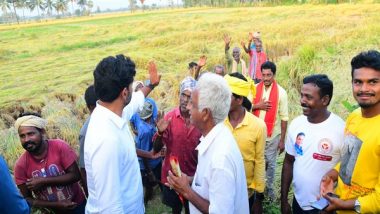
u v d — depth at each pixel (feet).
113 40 74.38
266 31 59.57
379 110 7.64
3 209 7.22
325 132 9.51
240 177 7.47
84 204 11.46
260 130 11.03
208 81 7.16
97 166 7.55
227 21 89.45
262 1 201.77
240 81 10.69
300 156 9.94
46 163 10.48
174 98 26.96
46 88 32.01
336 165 9.20
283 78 28.48
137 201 8.68
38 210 13.07
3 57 57.98
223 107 7.20
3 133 21.56
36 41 86.28
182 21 98.48
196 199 7.47
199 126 7.48
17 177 10.54
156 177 16.06
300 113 23.72
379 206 7.35
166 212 15.57
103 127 7.75
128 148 8.30
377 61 7.27
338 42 36.65
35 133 10.05
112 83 7.85
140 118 15.14
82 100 26.78
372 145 7.49
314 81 9.43
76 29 118.62
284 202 11.04
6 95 30.63
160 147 12.94
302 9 101.14
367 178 7.69
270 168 15.55
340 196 8.43
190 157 12.38
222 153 7.11
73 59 51.13
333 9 88.79
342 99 23.27
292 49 40.42
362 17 63.82
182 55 43.93
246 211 7.93
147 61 39.91
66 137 21.39
